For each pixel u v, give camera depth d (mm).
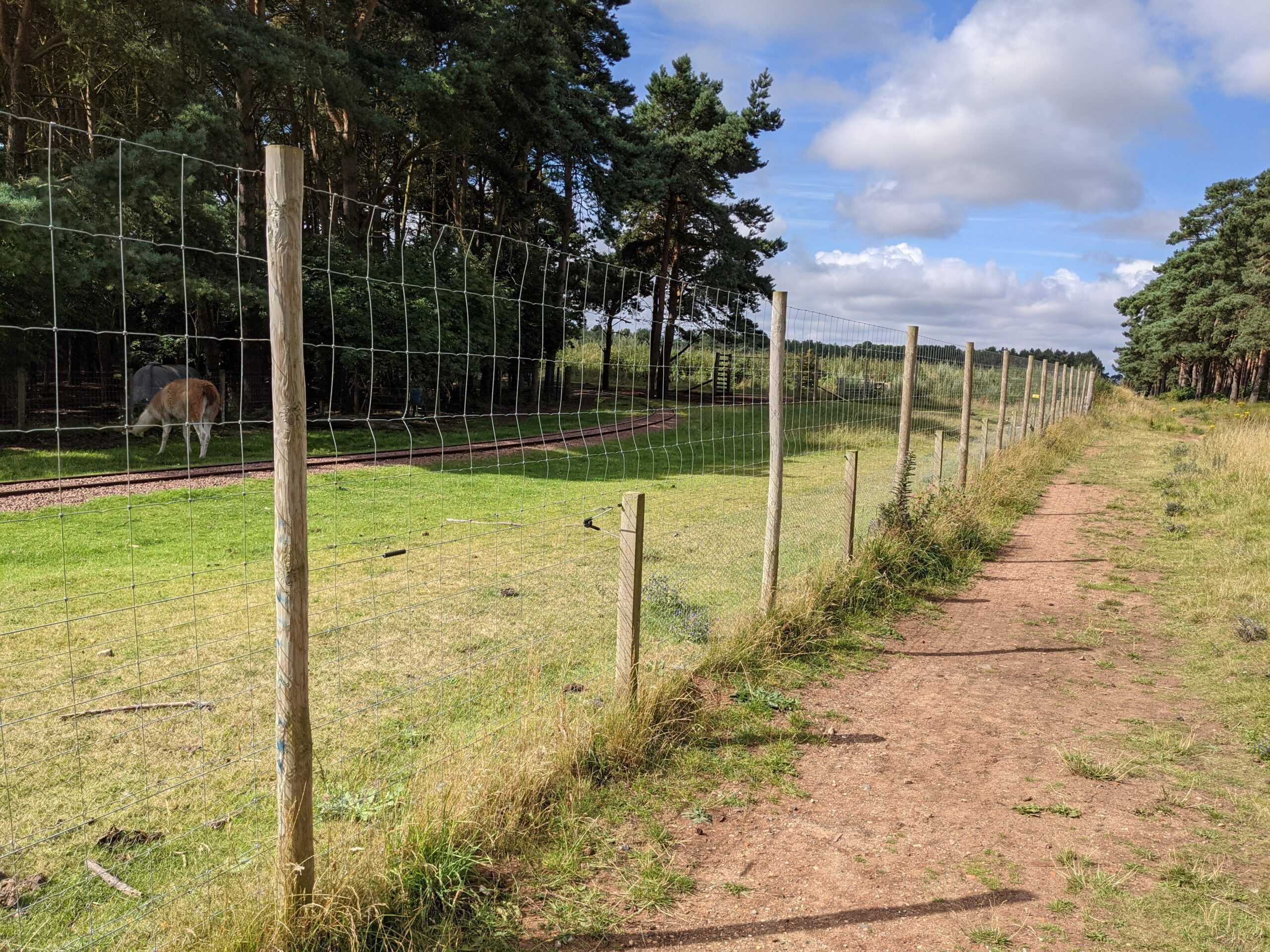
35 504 10336
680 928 2764
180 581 7309
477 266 24328
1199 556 8742
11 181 15195
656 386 23922
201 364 22125
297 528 2373
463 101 23375
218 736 4098
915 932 2779
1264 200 52562
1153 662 5754
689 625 5770
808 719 4578
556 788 3498
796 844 3332
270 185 2227
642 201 34188
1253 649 5828
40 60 21297
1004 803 3729
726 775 3887
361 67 22828
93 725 4203
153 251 15977
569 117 28547
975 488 11359
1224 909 2930
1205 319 53375
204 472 13141
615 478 15430
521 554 8438
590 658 5262
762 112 38125
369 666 5117
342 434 19672
